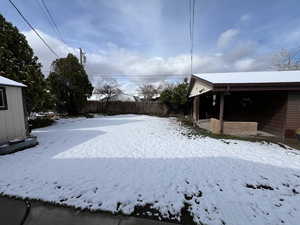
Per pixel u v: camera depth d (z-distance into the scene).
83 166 3.40
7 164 3.52
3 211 2.06
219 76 7.90
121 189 2.51
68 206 2.13
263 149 4.65
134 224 1.85
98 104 19.06
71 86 14.60
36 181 2.75
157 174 3.04
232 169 3.28
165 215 1.98
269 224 1.81
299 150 4.57
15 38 8.34
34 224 1.84
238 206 2.13
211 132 7.22
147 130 7.76
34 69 8.88
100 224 1.84
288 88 5.72
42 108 9.84
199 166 3.43
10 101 5.00
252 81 6.09
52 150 4.56
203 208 2.09
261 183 2.73
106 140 5.75
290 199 2.29
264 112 7.51
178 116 15.27
